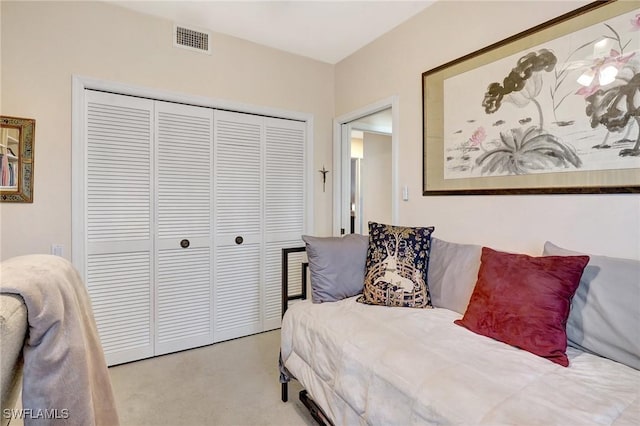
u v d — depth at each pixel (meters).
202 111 2.61
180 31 2.48
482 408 0.93
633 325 1.17
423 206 2.33
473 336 1.38
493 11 1.88
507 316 1.33
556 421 0.87
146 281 2.42
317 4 2.26
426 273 1.90
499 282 1.43
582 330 1.29
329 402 1.42
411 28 2.40
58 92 2.08
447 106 2.14
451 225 2.13
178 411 1.79
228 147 2.73
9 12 1.95
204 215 2.63
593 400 0.95
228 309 2.77
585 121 1.50
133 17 2.31
